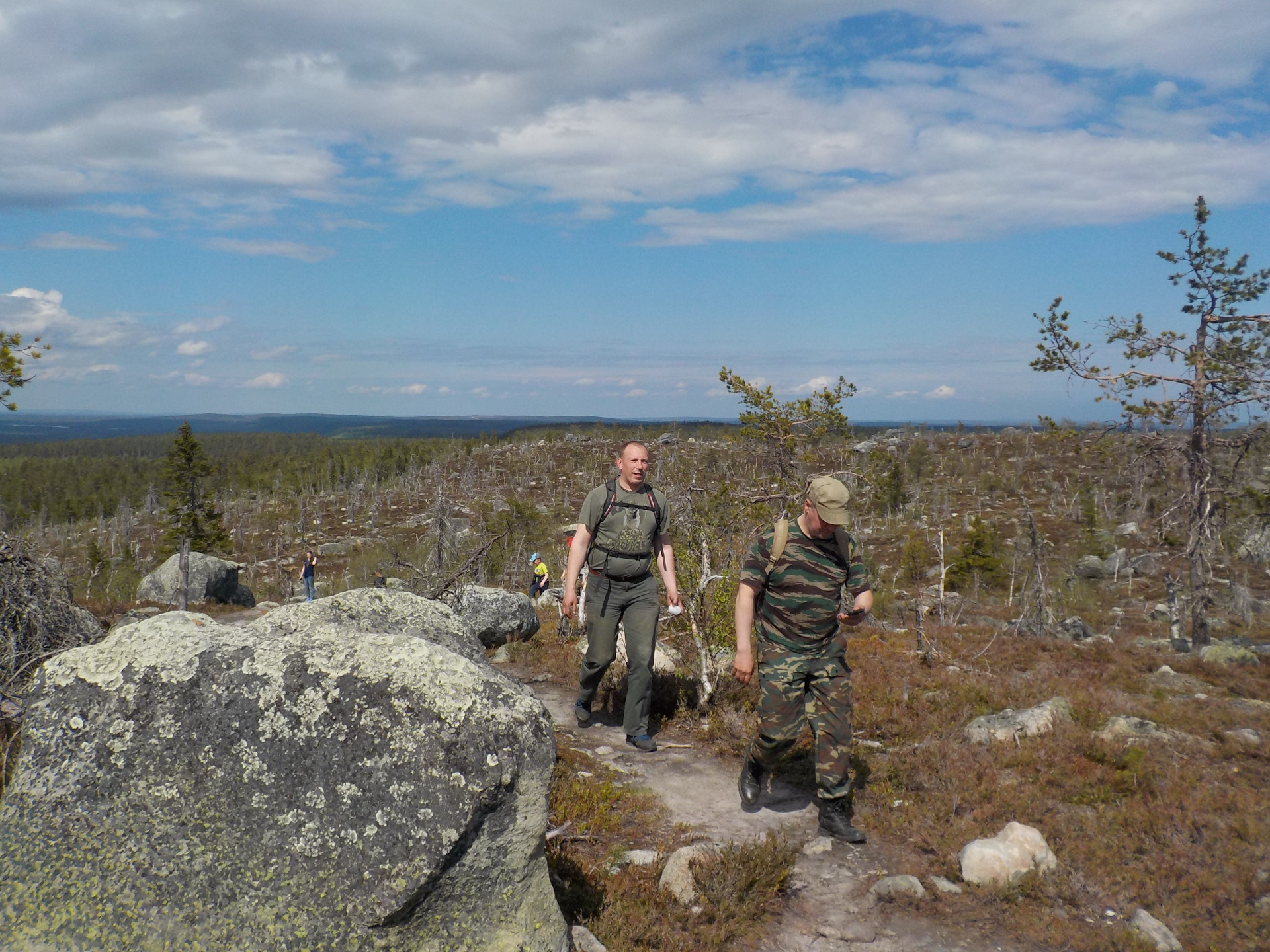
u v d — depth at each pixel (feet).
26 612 21.29
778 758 16.24
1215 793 15.94
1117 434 58.13
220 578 96.73
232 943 8.86
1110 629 88.38
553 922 9.91
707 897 12.71
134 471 626.64
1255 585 101.65
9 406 35.01
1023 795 16.31
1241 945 11.29
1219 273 54.34
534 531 183.11
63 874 9.37
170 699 9.86
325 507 429.38
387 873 8.92
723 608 23.52
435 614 15.56
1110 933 11.80
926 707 23.09
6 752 14.07
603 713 24.02
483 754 9.40
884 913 12.78
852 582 15.44
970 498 295.69
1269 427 53.72
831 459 55.01
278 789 9.33
